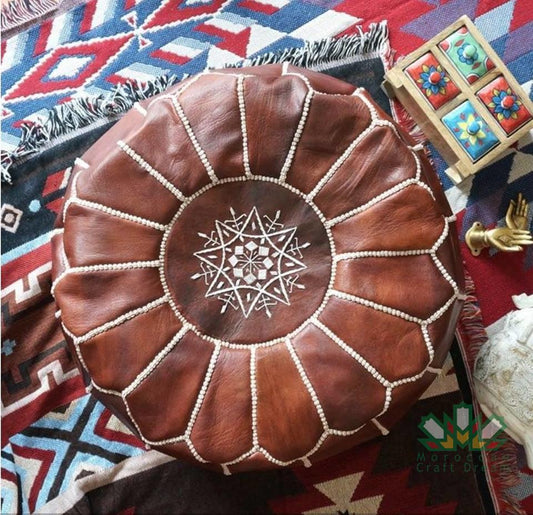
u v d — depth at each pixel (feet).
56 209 5.08
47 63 5.27
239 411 3.77
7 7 5.26
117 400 3.85
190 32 5.30
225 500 5.04
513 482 5.04
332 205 3.84
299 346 3.80
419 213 3.78
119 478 4.98
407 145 3.93
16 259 5.02
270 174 3.84
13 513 4.85
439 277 3.79
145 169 3.77
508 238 4.95
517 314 4.45
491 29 5.29
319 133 3.76
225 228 3.89
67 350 5.02
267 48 5.30
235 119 3.74
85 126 5.09
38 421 5.00
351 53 5.20
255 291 3.89
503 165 5.23
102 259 3.76
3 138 5.16
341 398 3.72
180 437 3.82
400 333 3.74
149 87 5.08
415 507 5.07
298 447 3.79
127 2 5.31
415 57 4.74
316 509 5.07
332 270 3.86
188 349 3.81
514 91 4.66
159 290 3.82
